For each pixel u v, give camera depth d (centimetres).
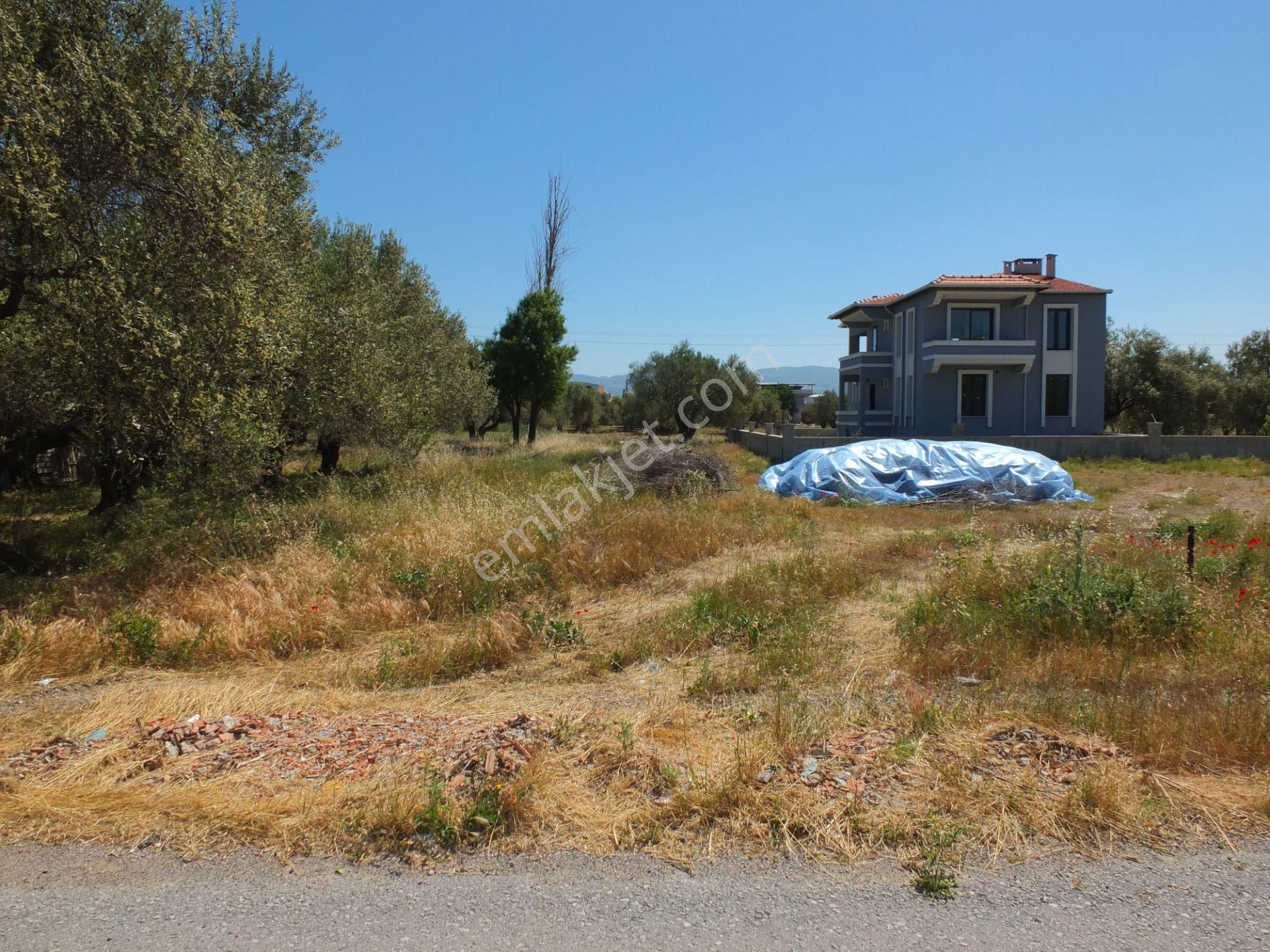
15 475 1427
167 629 553
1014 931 233
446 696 458
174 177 655
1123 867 267
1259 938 229
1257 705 392
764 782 321
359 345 1060
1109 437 2072
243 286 715
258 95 920
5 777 338
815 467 1466
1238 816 297
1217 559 670
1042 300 2558
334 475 1347
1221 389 3136
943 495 1366
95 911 246
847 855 274
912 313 2717
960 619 549
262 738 383
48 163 572
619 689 469
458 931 234
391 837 287
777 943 228
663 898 250
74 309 638
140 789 327
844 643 538
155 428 675
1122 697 421
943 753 346
